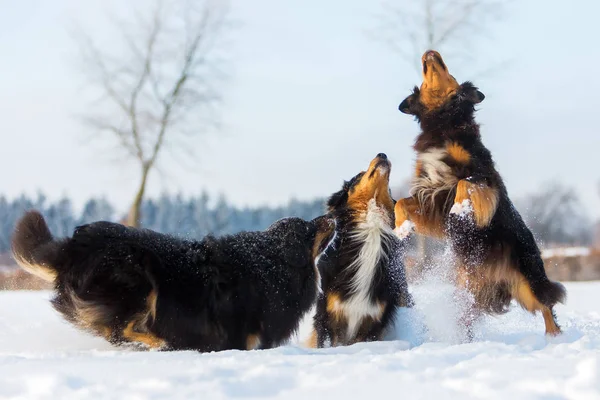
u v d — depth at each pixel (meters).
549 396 4.07
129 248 7.45
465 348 6.26
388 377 4.71
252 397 4.22
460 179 9.20
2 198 59.78
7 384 4.62
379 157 8.88
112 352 6.67
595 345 6.71
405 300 9.44
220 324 7.82
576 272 32.91
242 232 8.37
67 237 7.73
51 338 8.56
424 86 9.88
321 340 8.95
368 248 8.79
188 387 4.41
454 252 9.23
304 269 8.41
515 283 9.14
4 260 28.25
